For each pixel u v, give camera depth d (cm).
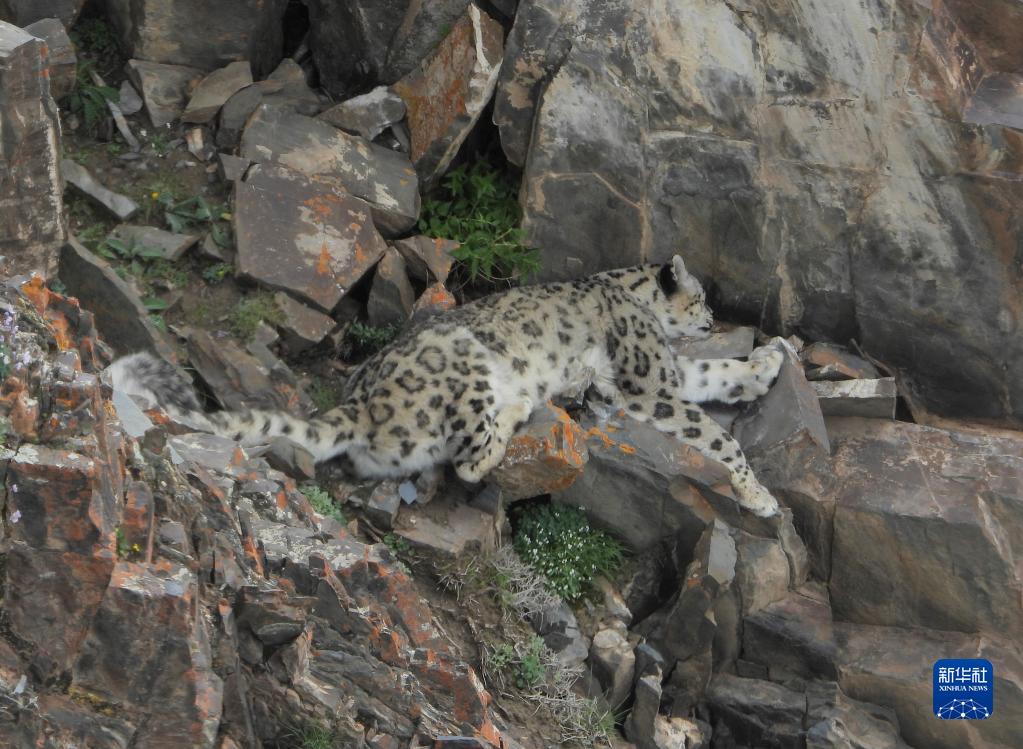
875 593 1883
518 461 1709
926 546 1841
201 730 1071
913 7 1938
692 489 1812
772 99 1997
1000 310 1995
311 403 1802
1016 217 1956
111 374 1400
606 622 1773
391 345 1791
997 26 1997
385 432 1697
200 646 1077
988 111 1975
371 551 1438
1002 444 1925
